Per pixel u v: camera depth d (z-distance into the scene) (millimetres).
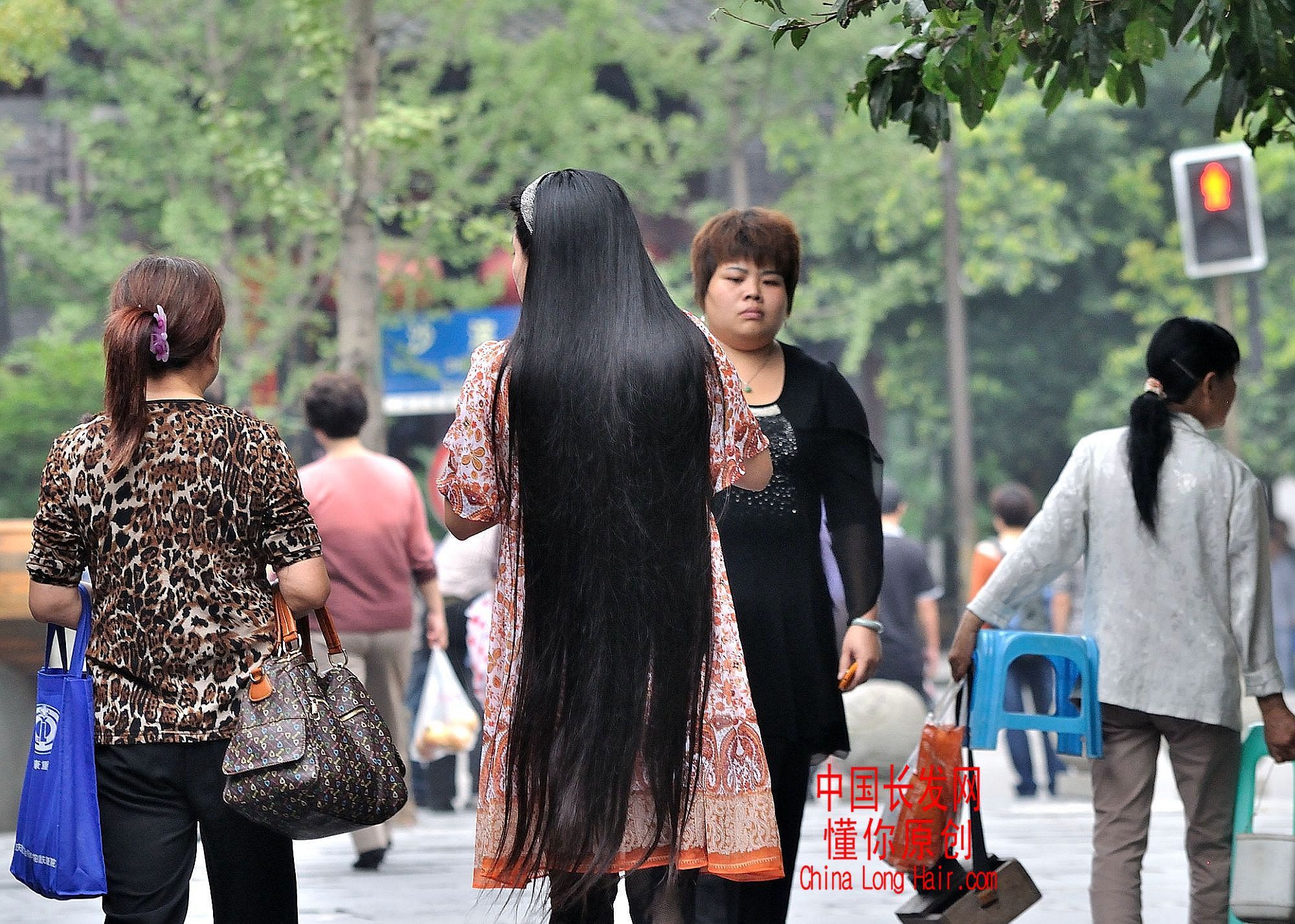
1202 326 15766
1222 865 15664
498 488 11180
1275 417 94250
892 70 14625
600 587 10750
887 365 97438
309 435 61000
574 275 11039
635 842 10977
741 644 12484
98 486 11938
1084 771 34469
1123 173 92625
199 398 12312
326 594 12359
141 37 59906
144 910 12000
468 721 29438
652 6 66125
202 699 11906
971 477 82812
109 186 61406
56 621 12305
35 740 12133
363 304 40625
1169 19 14023
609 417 10797
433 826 31328
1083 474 15711
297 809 11766
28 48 39875
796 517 13695
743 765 11023
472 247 58219
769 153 78062
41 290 62500
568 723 10758
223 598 11977
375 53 41000
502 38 63094
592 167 63219
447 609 32781
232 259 59594
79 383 57844
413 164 56125
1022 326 94875
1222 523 15367
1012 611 15727
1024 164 91750
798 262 14406
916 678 33375
